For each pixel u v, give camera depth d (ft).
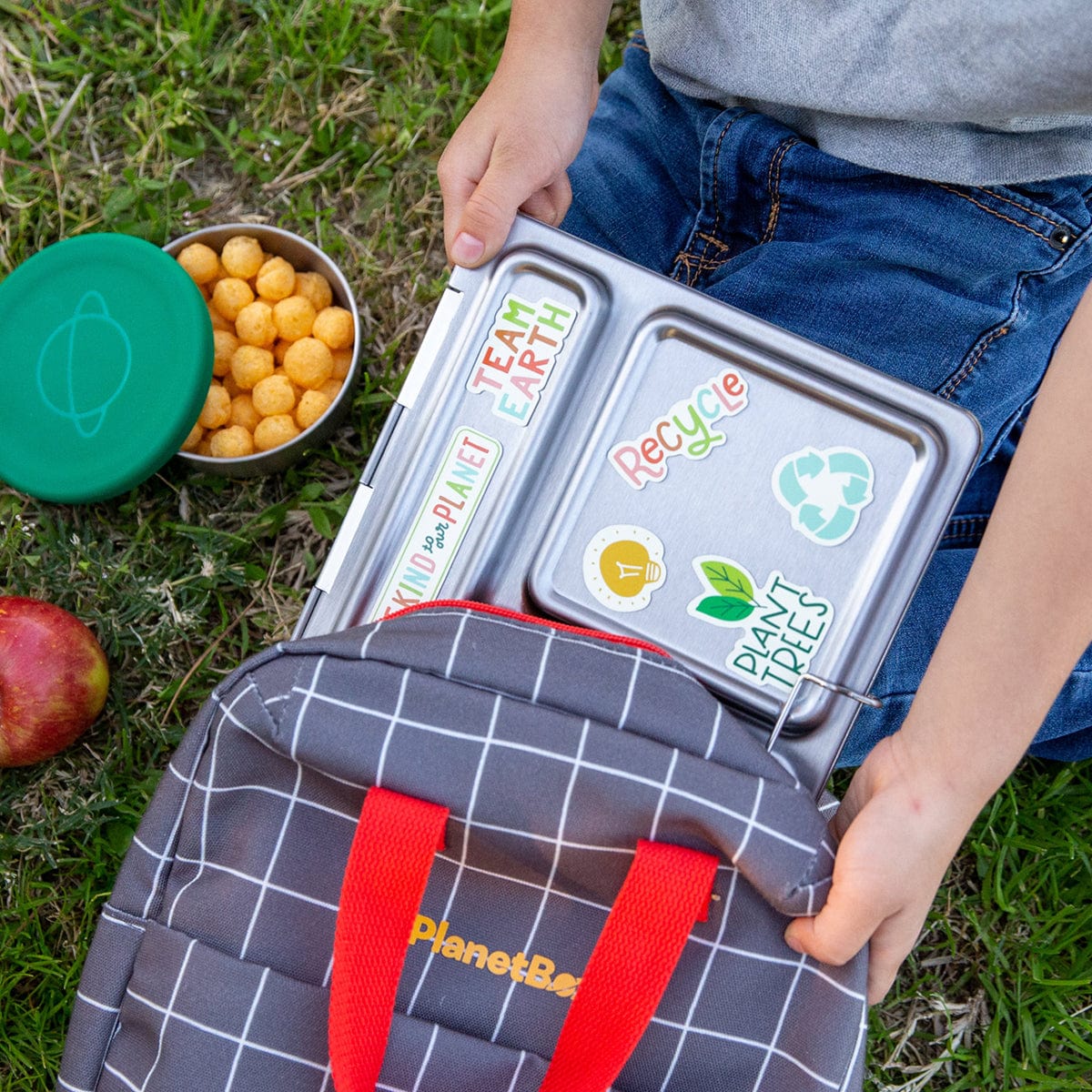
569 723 2.54
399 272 4.74
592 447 2.94
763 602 2.87
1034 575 2.43
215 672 4.41
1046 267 3.32
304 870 2.70
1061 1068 4.22
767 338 2.90
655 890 2.44
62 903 4.28
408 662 2.60
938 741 2.55
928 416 2.85
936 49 2.85
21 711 3.84
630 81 3.83
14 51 4.79
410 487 2.98
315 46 4.87
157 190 4.75
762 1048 2.64
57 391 4.05
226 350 4.21
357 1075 2.38
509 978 2.70
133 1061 2.73
